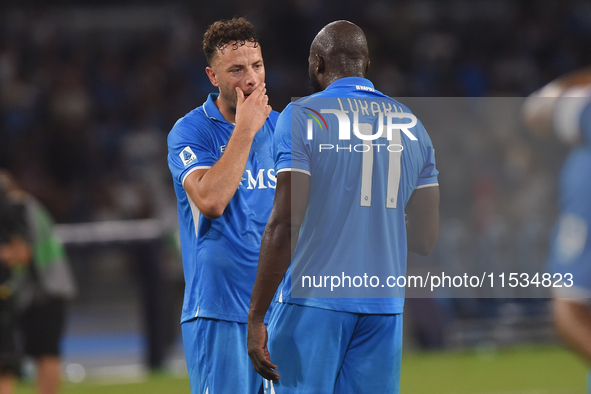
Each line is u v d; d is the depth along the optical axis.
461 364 26.20
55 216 45.91
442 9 61.09
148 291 27.55
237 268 10.48
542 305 27.80
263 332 8.16
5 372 18.06
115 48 58.03
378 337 8.41
